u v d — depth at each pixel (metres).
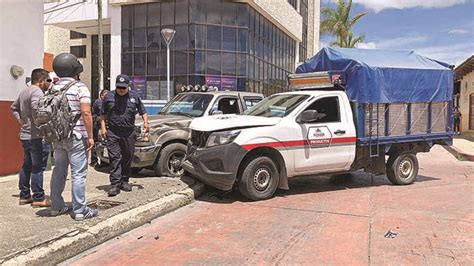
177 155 9.53
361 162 9.23
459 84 31.30
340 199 8.21
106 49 32.88
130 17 26.45
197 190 8.20
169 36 15.77
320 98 8.62
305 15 45.19
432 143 10.17
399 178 9.70
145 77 26.23
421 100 9.75
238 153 7.66
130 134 7.53
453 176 11.41
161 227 6.32
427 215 7.05
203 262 4.96
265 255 5.20
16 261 4.41
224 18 25.70
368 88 8.88
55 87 5.71
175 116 10.05
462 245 5.60
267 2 28.84
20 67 9.38
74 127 5.65
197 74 24.95
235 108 10.41
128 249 5.39
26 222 5.69
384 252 5.31
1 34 8.90
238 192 8.69
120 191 7.66
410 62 9.91
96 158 10.41
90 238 5.38
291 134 8.14
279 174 8.26
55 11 28.80
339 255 5.20
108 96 7.44
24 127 6.49
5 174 9.10
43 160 6.57
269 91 31.73
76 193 5.79
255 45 28.38
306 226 6.38
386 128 9.25
